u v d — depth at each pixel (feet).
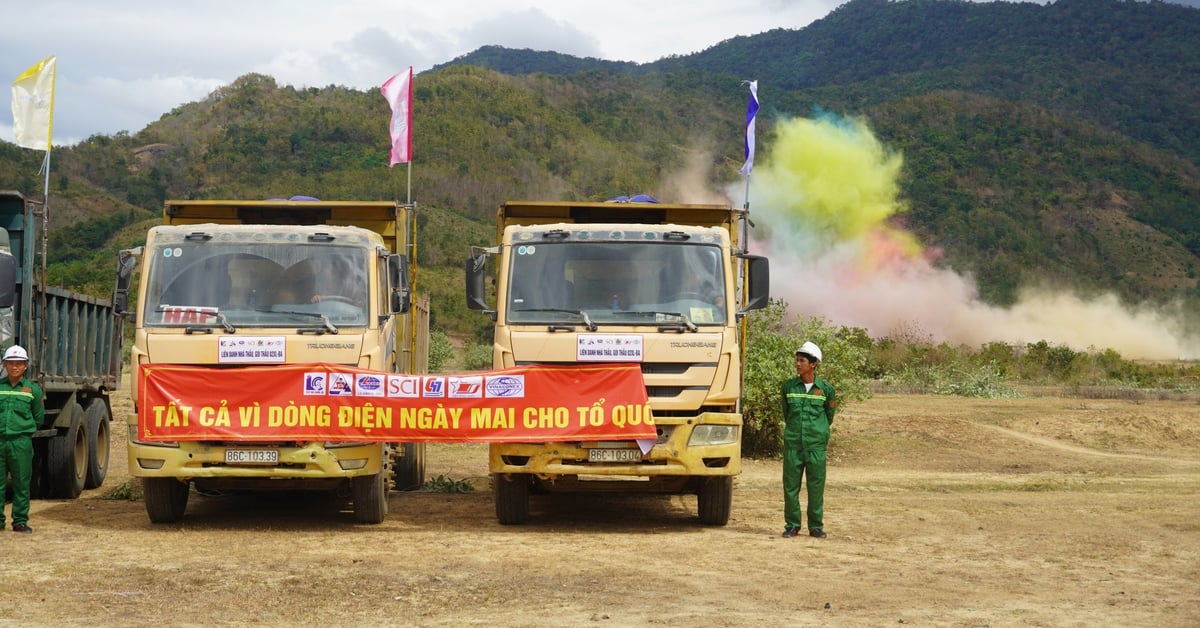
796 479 41.09
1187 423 93.09
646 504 50.42
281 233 41.01
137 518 43.60
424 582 31.35
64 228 328.70
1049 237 507.30
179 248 40.57
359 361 40.32
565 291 40.88
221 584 30.78
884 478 63.57
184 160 430.20
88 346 52.29
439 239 328.90
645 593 30.27
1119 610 29.45
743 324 47.93
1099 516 48.70
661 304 40.63
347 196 394.32
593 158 504.84
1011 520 47.11
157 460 39.50
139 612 27.55
